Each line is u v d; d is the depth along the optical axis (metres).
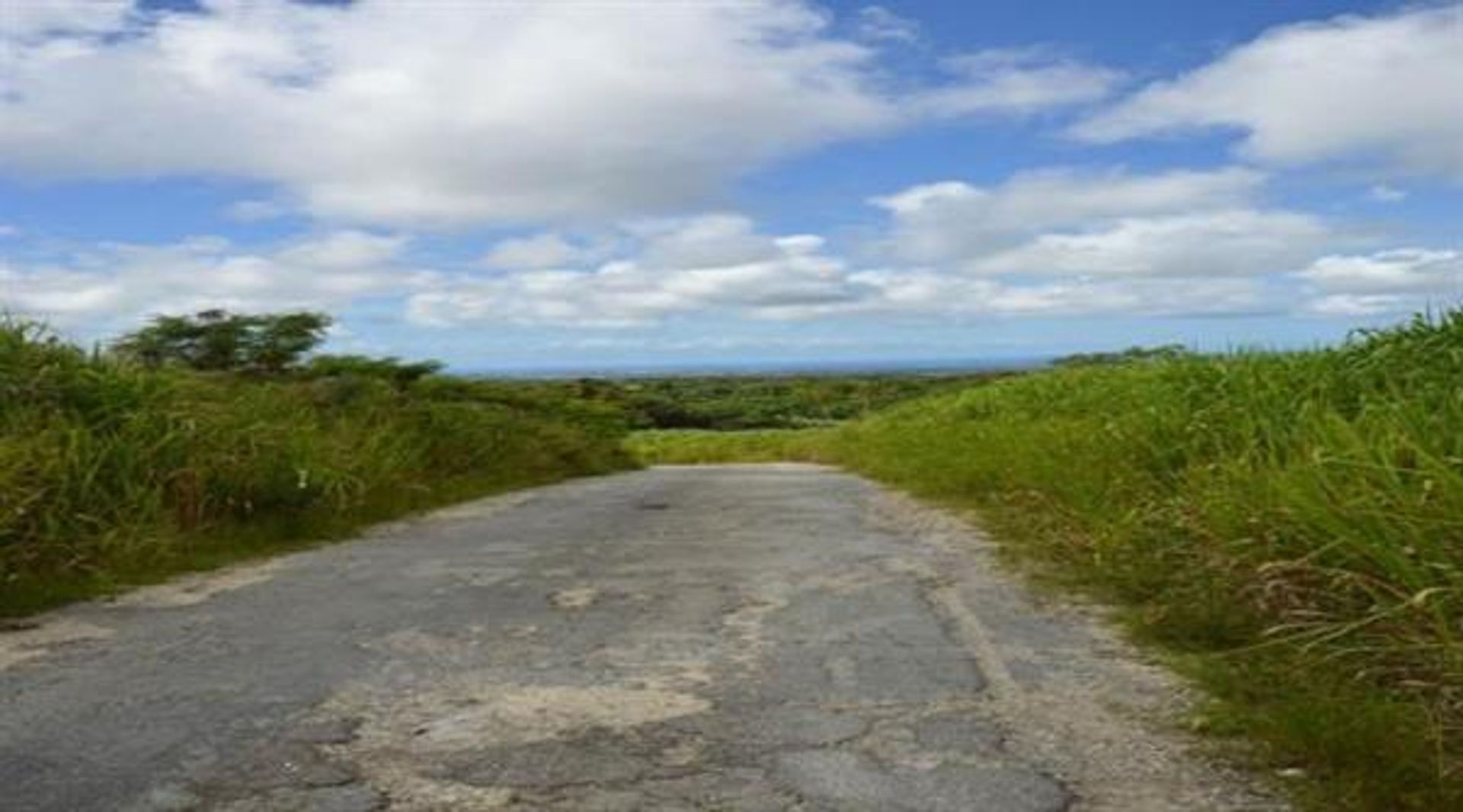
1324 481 5.13
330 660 5.08
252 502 9.55
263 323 15.72
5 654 5.32
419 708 4.32
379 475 11.78
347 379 15.62
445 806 3.38
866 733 4.01
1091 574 6.84
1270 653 4.81
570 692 4.53
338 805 3.38
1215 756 3.75
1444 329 7.99
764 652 5.14
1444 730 3.67
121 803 3.40
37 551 7.11
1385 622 4.46
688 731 4.03
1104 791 3.46
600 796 3.44
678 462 37.69
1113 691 4.51
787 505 11.93
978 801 3.38
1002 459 11.70
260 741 3.95
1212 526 6.12
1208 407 8.95
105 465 8.48
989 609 6.08
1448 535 4.43
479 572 7.47
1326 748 3.60
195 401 10.54
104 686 4.69
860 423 33.81
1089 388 15.16
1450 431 5.61
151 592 6.94
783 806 3.36
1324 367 8.47
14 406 8.66
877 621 5.79
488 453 16.92
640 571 7.39
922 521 10.10
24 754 3.83
